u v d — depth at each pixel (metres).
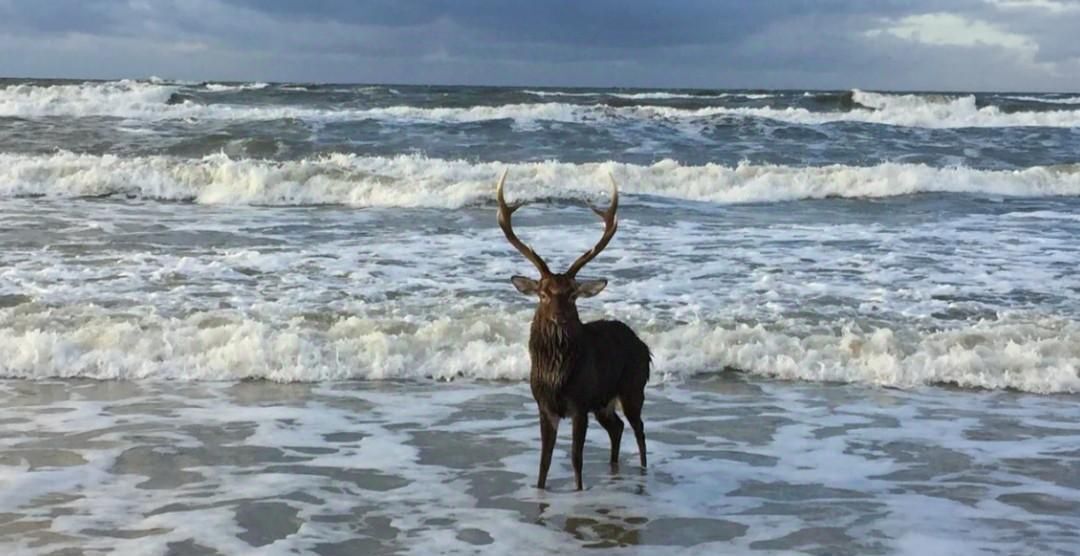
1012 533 5.87
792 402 8.69
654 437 7.72
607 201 20.14
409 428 7.82
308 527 5.82
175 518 5.91
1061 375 9.25
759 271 13.35
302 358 9.31
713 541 5.71
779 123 30.98
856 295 12.09
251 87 44.69
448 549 5.55
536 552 5.52
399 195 19.75
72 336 9.55
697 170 22.27
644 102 40.78
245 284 12.11
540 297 6.18
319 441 7.46
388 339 9.73
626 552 5.54
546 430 6.44
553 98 41.25
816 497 6.46
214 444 7.32
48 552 5.38
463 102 39.38
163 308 10.88
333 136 27.11
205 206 19.28
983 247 15.44
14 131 26.78
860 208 19.95
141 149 25.11
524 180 21.19
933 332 10.54
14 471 6.67
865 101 39.94
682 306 11.38
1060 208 20.14
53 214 17.55
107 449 7.16
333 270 13.00
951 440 7.70
